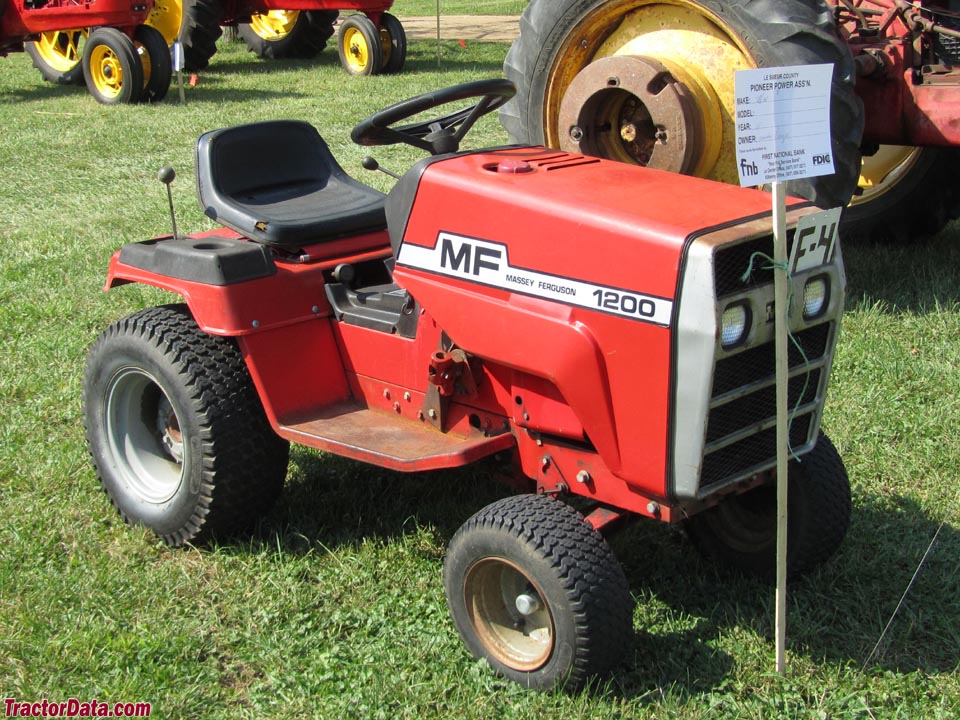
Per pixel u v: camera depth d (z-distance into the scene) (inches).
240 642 128.3
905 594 133.4
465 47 698.2
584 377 112.7
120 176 356.2
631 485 115.6
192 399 139.1
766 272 109.8
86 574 140.0
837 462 133.0
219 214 152.4
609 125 222.8
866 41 232.4
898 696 117.8
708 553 143.3
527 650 120.6
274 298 140.8
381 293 143.9
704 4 207.6
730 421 112.3
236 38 735.7
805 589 135.6
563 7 222.7
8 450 172.9
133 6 494.3
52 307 229.9
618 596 112.7
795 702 116.5
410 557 144.5
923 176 262.4
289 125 163.6
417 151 387.5
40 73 600.7
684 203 115.1
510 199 119.4
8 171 362.6
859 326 216.2
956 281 243.8
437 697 117.8
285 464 147.5
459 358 127.3
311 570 141.7
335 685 120.3
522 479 133.8
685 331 105.4
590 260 112.3
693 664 122.5
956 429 176.2
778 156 106.3
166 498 148.9
